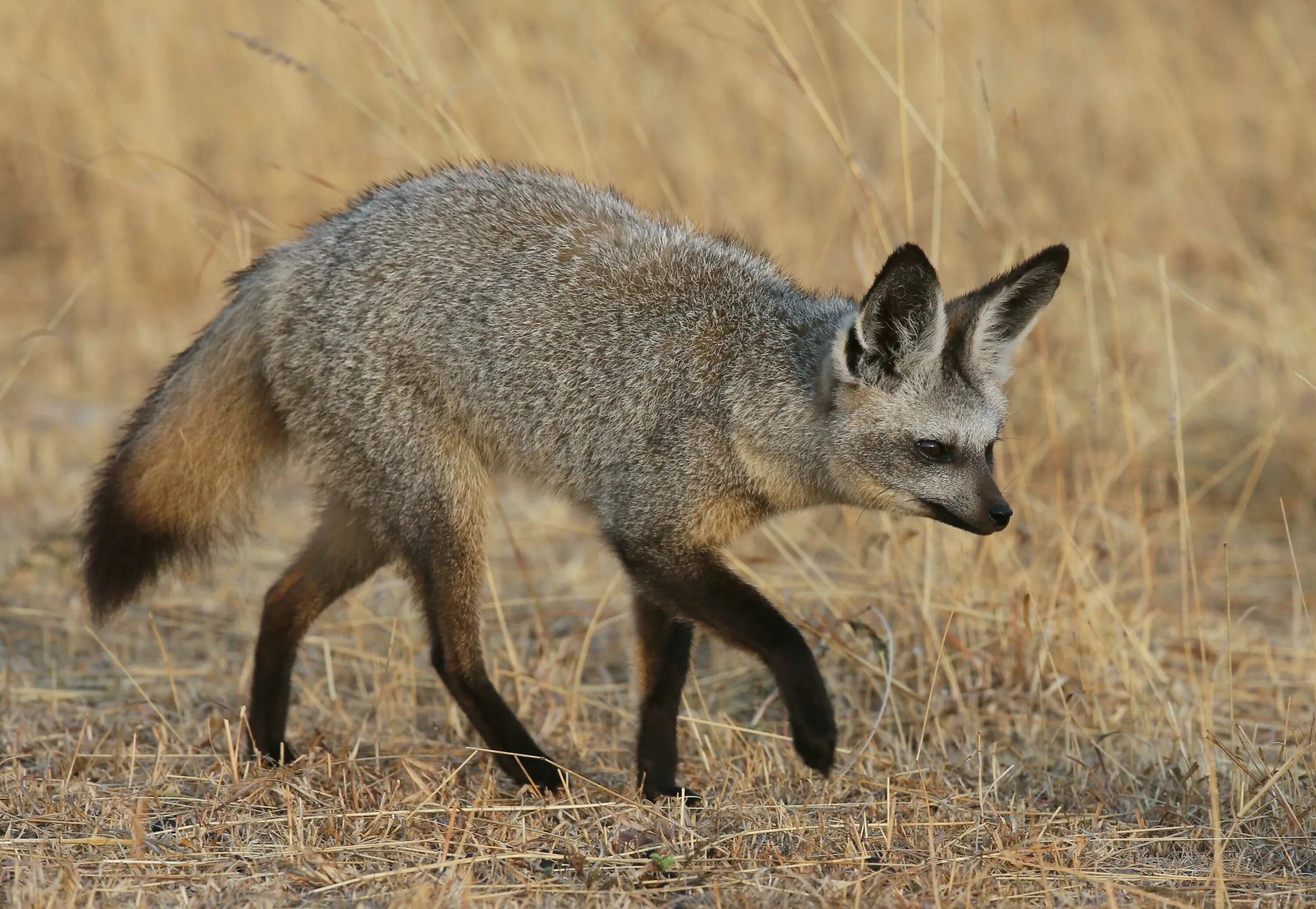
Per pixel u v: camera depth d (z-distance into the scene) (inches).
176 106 1187.3
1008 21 1358.3
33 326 1095.0
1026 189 1107.9
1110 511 758.5
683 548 509.7
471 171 557.3
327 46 1143.6
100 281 1143.6
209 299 1136.8
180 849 433.1
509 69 995.3
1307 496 837.2
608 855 438.0
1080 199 1135.6
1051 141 1229.7
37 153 1226.6
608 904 403.9
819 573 652.1
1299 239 1068.5
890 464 506.9
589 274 529.3
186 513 562.9
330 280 533.3
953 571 652.1
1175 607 721.0
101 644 578.6
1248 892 425.4
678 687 527.5
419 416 523.5
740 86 1171.9
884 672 589.6
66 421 953.5
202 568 581.0
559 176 568.4
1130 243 1085.8
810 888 415.5
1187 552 685.9
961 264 956.0
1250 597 741.9
